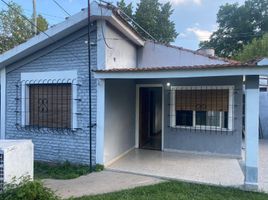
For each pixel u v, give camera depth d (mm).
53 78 8273
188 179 6387
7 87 8977
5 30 20484
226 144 8766
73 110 7980
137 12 27422
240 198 5141
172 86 9383
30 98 8789
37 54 8445
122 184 6047
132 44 9844
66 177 6656
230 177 6543
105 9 7152
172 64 10031
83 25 7672
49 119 8484
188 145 9289
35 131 8594
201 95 8977
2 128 9031
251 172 5660
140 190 5551
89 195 5301
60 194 5363
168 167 7469
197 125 9148
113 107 8148
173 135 9484
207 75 6023
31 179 4926
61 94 8328
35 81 8531
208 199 5078
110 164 7812
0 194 4371
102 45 7535
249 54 22656
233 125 8648
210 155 8930
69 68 8055
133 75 6832
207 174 6793
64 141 8164
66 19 7477
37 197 4348
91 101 7668
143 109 10586
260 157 8867
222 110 8719
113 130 8156
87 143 7789
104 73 7145
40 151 8531
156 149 9875
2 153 4727
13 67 8844
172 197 5152
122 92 8836
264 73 5438
